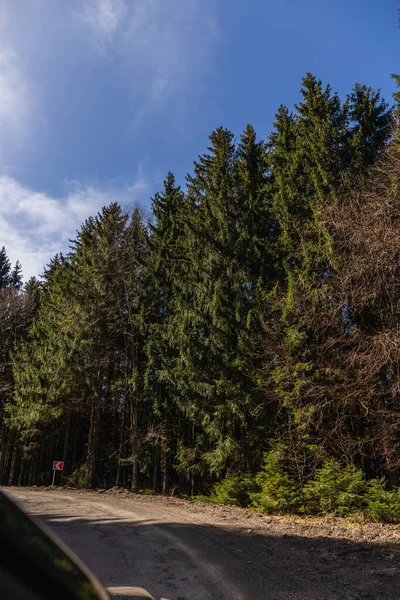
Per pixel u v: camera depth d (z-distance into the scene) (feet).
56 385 77.87
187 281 65.31
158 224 82.58
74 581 1.83
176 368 62.59
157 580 17.56
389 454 41.42
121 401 80.38
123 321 79.51
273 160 60.80
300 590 16.69
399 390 39.55
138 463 73.87
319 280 47.98
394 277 40.60
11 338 111.45
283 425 49.75
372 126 55.06
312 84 58.08
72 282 82.79
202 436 62.18
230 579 17.94
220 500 48.75
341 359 44.86
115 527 28.19
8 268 175.01
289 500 41.24
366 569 19.35
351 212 42.70
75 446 100.07
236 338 58.65
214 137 70.44
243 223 63.52
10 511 1.83
